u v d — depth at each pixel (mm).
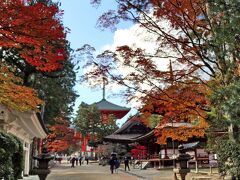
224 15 7062
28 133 25703
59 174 30438
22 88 11188
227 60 8320
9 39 8555
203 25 9172
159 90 10445
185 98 10344
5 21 8086
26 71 20906
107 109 69500
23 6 7969
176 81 10195
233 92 6605
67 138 56219
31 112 18172
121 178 25203
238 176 10062
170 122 11711
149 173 29234
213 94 7906
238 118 6691
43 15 8227
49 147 52906
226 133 11047
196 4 9156
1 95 11133
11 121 17328
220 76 9125
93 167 49875
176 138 12234
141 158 42375
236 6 6859
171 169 32688
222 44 7754
